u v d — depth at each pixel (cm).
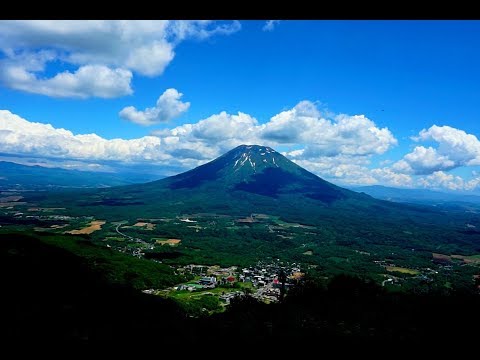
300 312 4931
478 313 4134
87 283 7806
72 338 3719
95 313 5334
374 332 3922
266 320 4619
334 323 4416
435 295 5166
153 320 4988
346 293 6147
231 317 4834
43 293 6328
